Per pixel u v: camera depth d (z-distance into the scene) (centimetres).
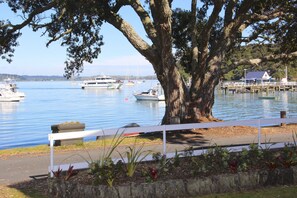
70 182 743
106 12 1827
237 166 791
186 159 873
